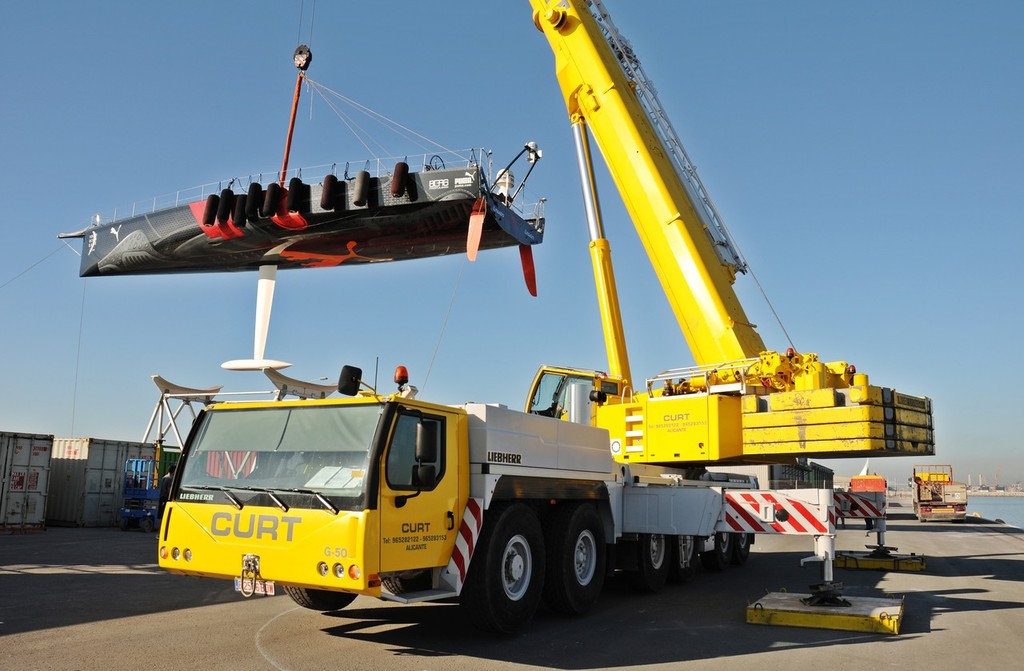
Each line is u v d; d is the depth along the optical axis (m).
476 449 6.31
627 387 11.10
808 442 8.50
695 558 10.59
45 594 8.52
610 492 8.51
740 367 9.88
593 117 13.40
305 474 5.61
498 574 6.30
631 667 5.52
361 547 5.13
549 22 13.92
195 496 5.95
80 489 20.98
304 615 7.39
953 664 5.64
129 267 33.94
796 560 13.76
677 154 13.55
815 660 5.74
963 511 33.69
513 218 27.47
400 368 6.25
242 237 29.83
